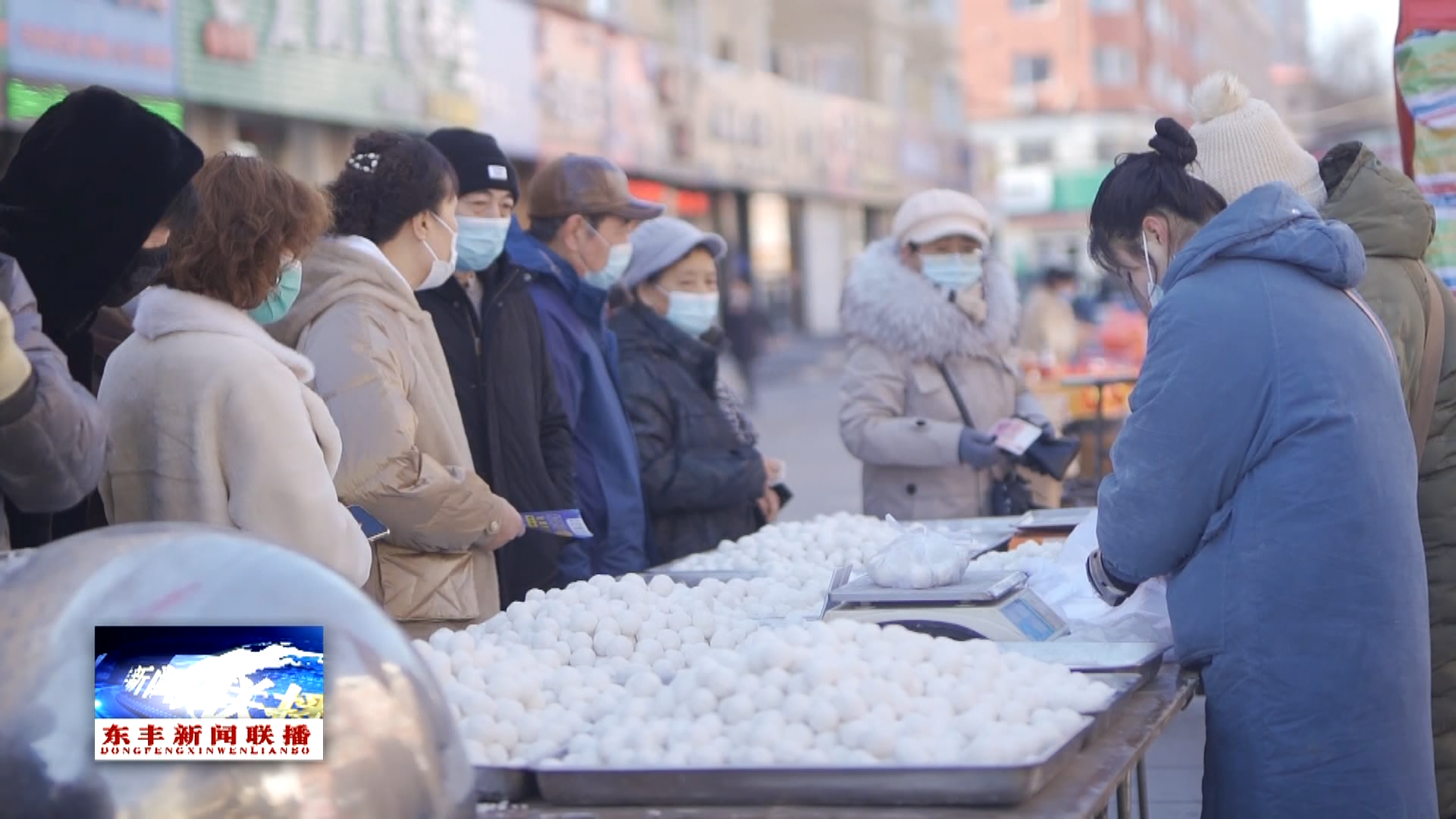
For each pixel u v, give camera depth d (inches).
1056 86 1980.8
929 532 115.0
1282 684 100.3
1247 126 115.0
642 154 886.4
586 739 83.4
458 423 133.3
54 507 90.7
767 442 674.2
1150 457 102.7
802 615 110.6
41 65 434.6
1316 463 100.4
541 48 740.0
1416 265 127.9
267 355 107.4
